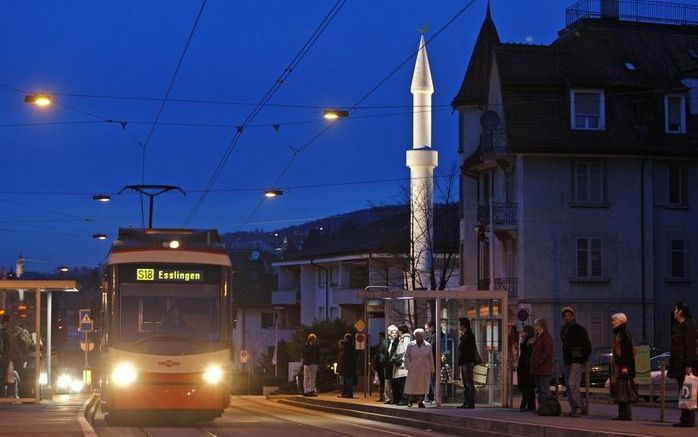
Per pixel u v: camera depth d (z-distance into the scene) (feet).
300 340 197.26
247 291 286.66
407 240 192.44
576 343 72.18
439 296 88.99
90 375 144.97
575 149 161.27
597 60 168.55
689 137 167.53
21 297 108.58
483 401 89.20
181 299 76.02
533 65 166.30
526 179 162.81
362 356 154.61
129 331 74.79
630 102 166.30
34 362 102.37
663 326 166.71
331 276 247.50
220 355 75.41
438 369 88.79
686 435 53.88
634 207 165.68
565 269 163.02
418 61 187.42
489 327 89.40
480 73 184.44
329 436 66.59
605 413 78.84
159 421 81.35
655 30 178.91
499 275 170.40
